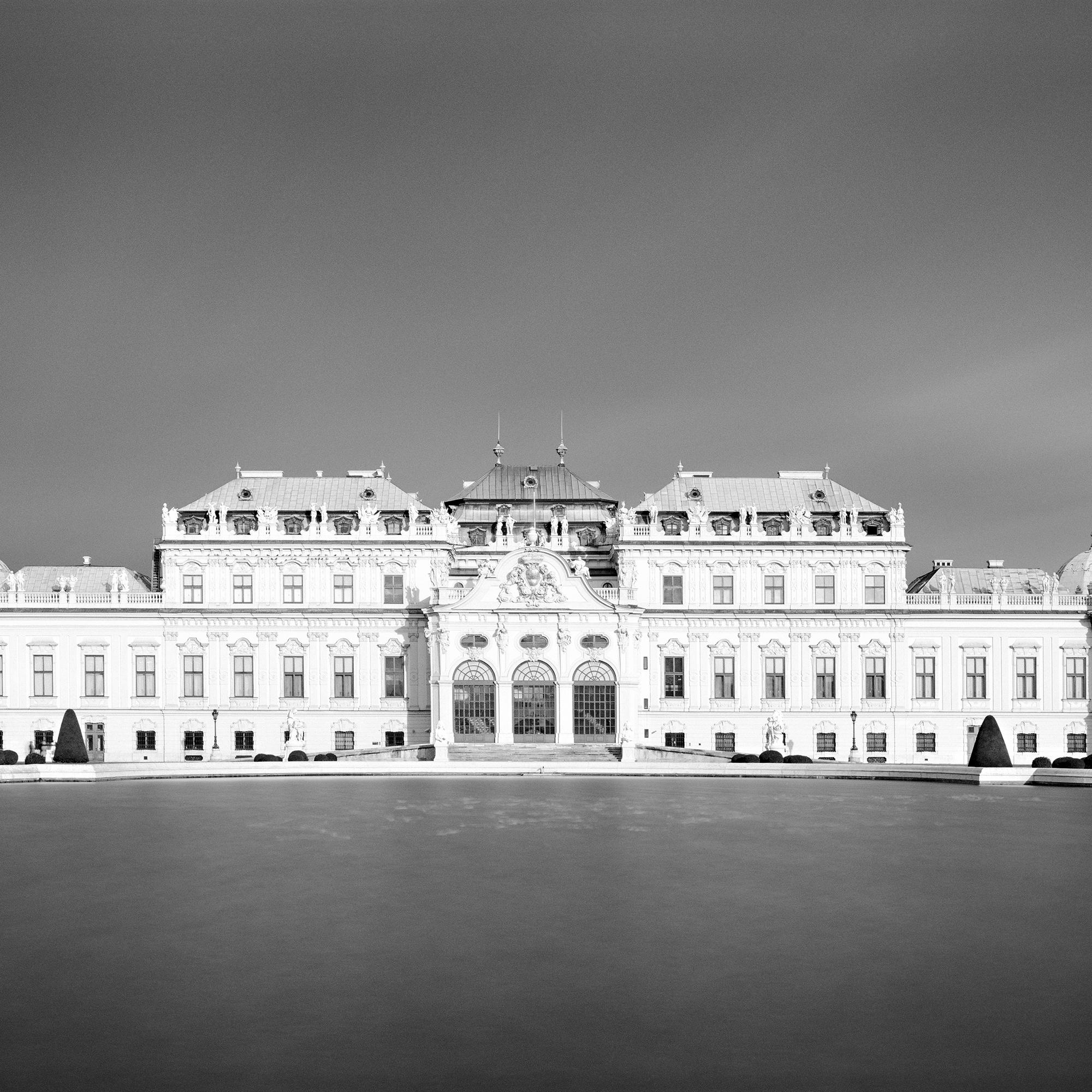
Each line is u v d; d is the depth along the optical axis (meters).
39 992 35.00
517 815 72.12
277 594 132.38
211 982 35.88
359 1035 31.44
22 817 71.44
